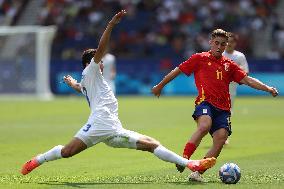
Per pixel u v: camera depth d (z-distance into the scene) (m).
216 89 36.25
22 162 45.31
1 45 130.50
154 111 95.12
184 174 38.84
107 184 34.88
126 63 136.12
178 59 134.38
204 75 36.47
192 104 109.81
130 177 37.81
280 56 140.88
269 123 75.69
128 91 136.25
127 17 148.75
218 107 36.16
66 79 37.50
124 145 35.25
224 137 35.94
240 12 146.50
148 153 49.53
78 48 146.12
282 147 53.34
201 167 34.53
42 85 127.06
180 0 149.88
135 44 145.38
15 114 90.88
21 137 61.75
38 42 126.00
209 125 35.47
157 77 134.88
